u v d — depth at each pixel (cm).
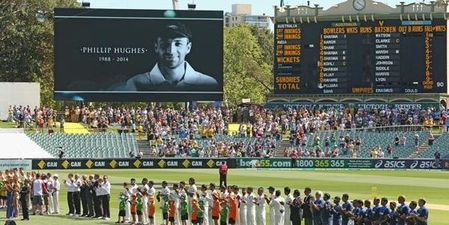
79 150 12938
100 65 11950
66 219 7019
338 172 12094
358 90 12712
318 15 12731
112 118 14062
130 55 11950
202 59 11975
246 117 14238
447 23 12438
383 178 10944
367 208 5438
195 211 6284
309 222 5825
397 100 13050
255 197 6184
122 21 11925
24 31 17175
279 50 12938
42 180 7438
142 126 13725
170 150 13012
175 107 17262
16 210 7150
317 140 13300
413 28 12488
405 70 12544
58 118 14538
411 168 12581
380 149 13100
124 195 6769
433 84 12488
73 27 11919
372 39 12606
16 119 13962
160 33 11938
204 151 13000
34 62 17175
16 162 11662
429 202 8112
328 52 12762
